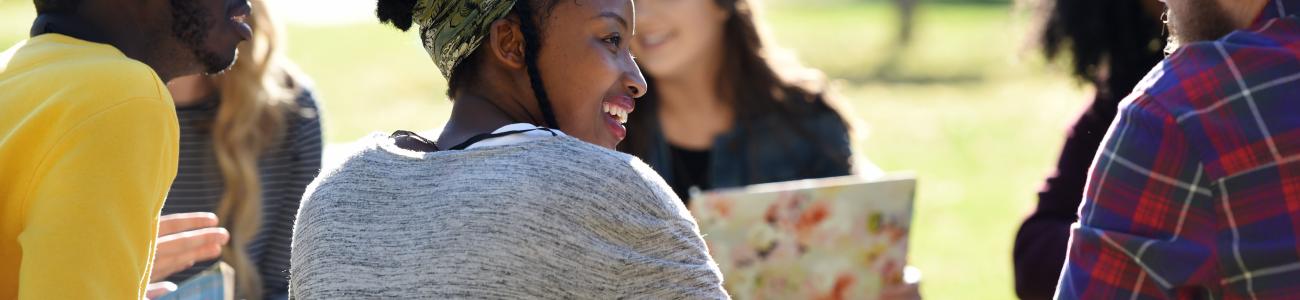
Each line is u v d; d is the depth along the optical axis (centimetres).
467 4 181
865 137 375
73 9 218
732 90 352
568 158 171
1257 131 182
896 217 276
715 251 269
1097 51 306
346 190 184
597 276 167
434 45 186
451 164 177
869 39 2303
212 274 243
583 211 168
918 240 753
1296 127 181
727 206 268
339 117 1345
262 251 315
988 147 1138
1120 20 302
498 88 185
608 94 186
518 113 185
